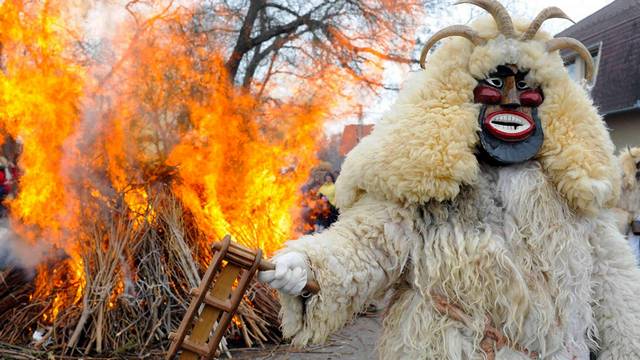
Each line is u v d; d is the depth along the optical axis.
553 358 2.00
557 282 2.02
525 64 2.12
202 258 4.75
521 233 2.04
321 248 1.95
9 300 4.22
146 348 4.05
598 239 2.15
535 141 2.09
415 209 2.06
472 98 2.11
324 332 1.97
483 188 2.09
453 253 2.01
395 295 2.20
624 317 2.07
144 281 4.30
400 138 2.03
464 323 2.00
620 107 14.15
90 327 4.02
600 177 2.06
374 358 4.13
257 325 4.49
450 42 2.18
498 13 2.14
